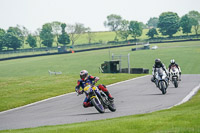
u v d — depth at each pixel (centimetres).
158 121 1753
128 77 7212
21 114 3384
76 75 8162
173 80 4656
